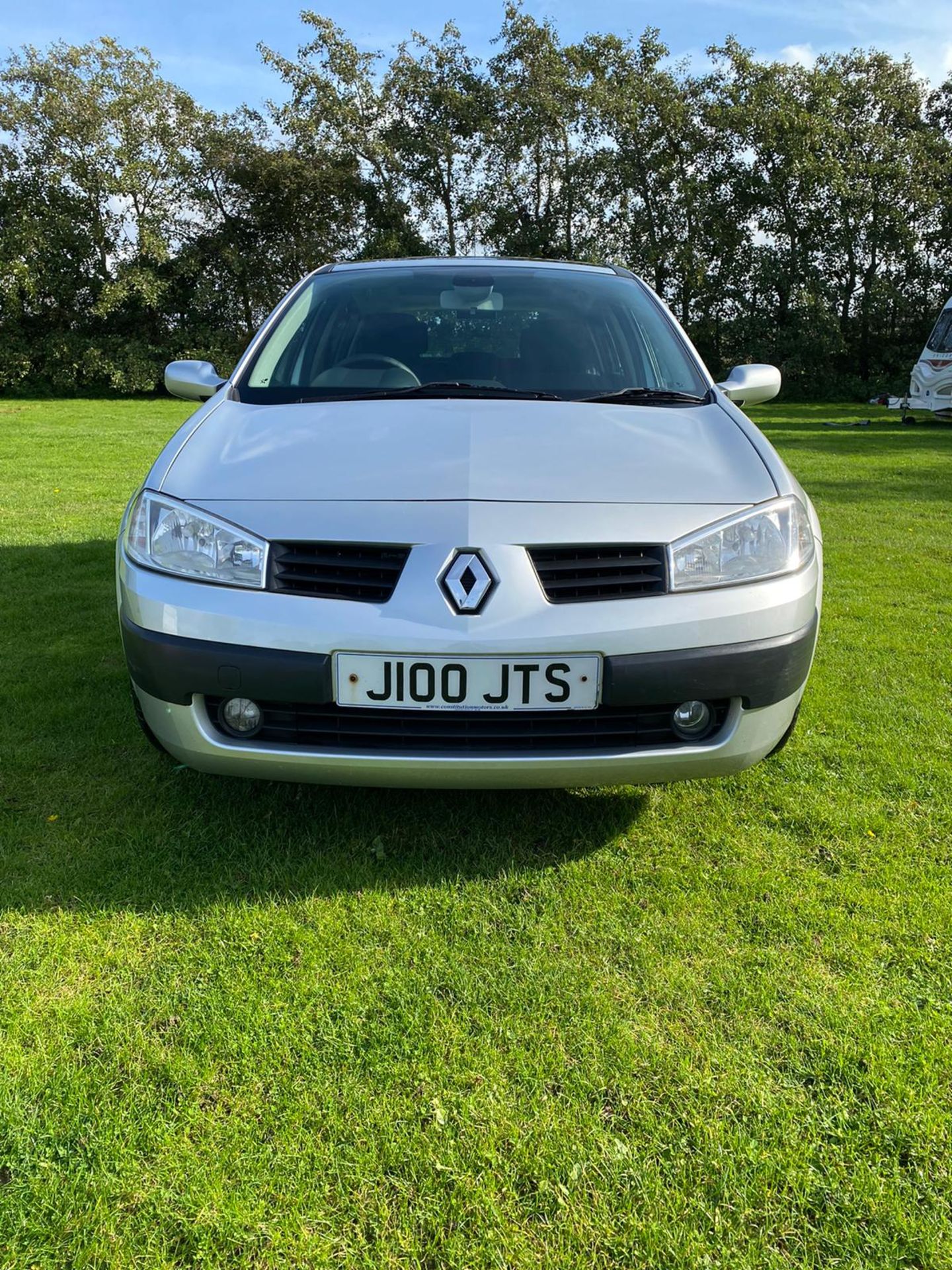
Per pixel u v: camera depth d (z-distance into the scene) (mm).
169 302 26812
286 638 1897
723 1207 1304
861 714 3166
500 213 26312
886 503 7707
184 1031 1617
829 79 24594
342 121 26125
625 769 1961
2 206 24953
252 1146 1391
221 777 2588
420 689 1886
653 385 2756
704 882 2119
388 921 1955
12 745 2787
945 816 2447
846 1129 1432
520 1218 1287
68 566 5156
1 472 8992
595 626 1883
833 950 1867
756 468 2221
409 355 2814
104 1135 1402
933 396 15516
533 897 2055
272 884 2084
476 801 2480
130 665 2068
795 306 25250
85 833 2283
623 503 2002
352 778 1975
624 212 26094
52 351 24812
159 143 25969
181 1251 1236
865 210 24531
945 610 4527
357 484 2033
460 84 26797
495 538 1905
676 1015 1680
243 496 2037
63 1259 1221
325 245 27734
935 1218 1285
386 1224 1277
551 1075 1535
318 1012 1674
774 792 2574
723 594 1961
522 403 2498
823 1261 1230
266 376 2752
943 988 1759
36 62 24484
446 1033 1627
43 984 1735
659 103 24719
